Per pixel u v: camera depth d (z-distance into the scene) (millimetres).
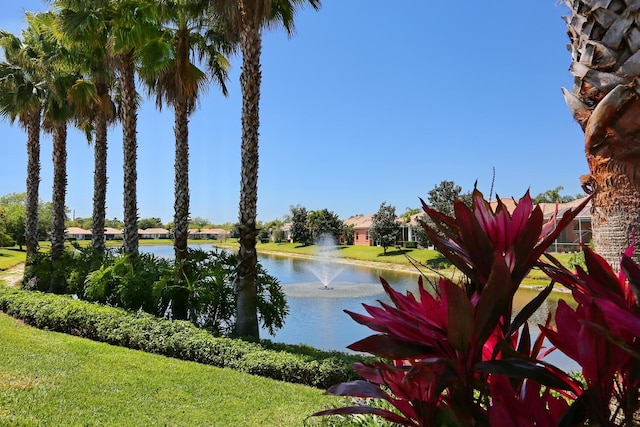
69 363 5996
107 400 4711
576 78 2174
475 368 739
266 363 6039
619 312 676
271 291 8688
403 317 814
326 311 13164
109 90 12789
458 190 27766
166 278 8531
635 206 2002
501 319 859
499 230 879
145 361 6293
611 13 1985
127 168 10469
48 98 12742
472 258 862
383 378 919
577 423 750
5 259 26156
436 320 791
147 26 8922
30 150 15133
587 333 724
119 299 9453
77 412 4332
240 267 7809
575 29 2162
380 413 880
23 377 5328
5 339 7250
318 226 52281
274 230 65375
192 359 6746
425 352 782
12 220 37562
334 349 8977
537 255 850
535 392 826
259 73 7758
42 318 8602
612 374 724
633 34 1944
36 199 15172
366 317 882
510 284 728
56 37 11008
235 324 7902
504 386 793
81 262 11555
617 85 1977
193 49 9695
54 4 9922
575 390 774
